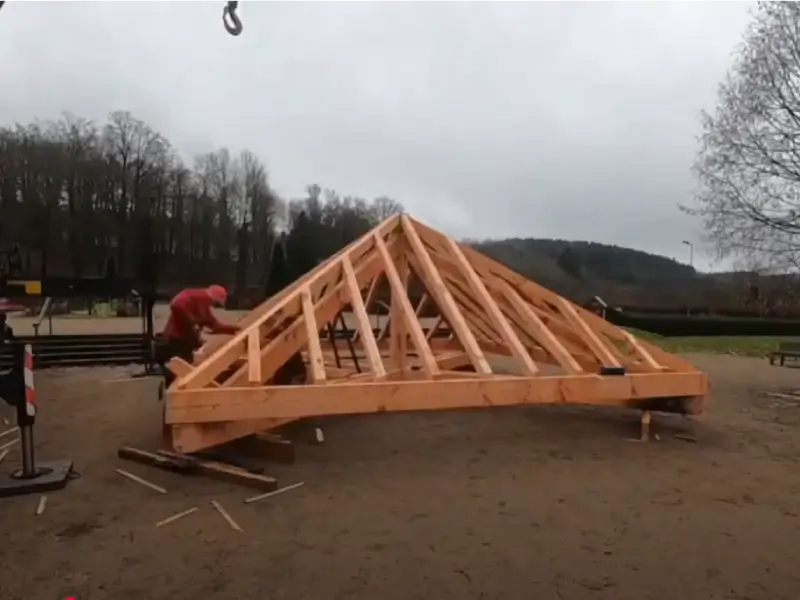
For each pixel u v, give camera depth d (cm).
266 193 5441
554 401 648
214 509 454
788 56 1197
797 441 723
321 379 574
